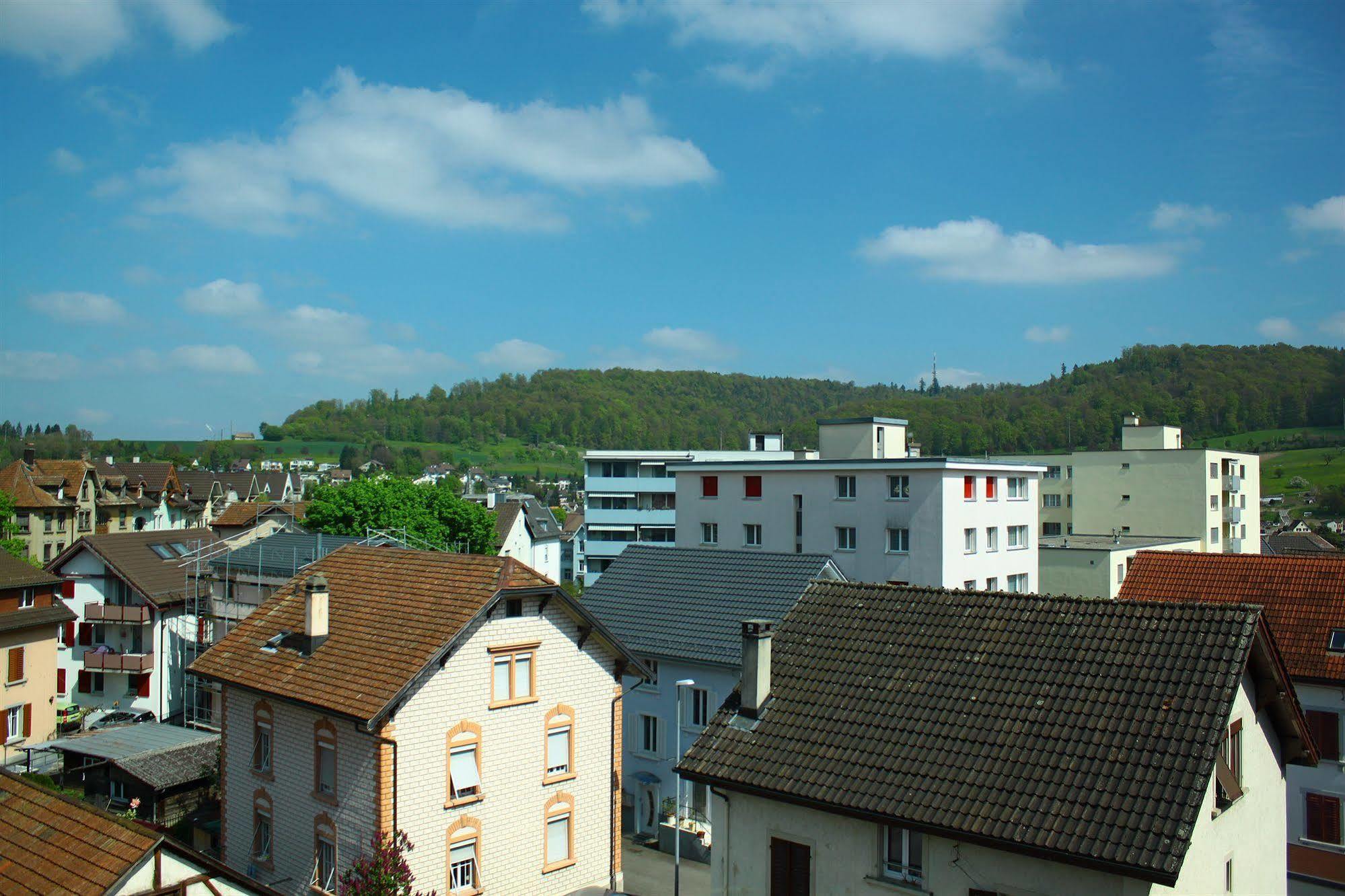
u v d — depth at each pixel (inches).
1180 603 780.0
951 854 693.3
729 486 2476.6
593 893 1162.0
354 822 1019.3
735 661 1360.7
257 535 2393.0
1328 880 1161.4
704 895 1197.7
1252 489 3599.9
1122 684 730.8
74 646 2134.6
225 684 1185.4
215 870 651.5
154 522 4640.8
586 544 4330.7
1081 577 2568.9
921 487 2171.5
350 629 1138.7
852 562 2262.6
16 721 1696.6
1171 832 610.5
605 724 1205.1
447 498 3435.0
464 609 1075.3
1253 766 794.8
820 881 755.4
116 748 1480.1
